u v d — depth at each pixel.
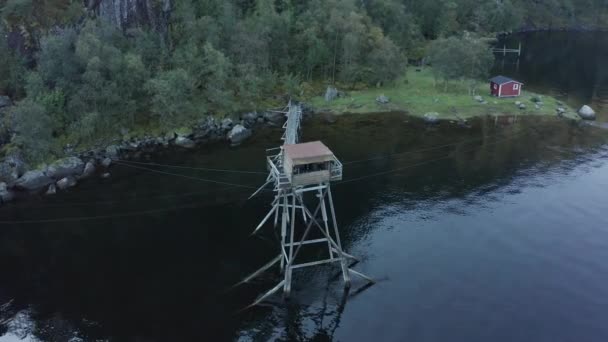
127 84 74.62
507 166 65.88
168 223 52.56
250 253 47.19
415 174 63.88
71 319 38.44
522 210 54.28
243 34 89.06
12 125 64.38
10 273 44.34
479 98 93.50
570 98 98.00
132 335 36.62
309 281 42.78
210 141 77.69
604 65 127.12
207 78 84.75
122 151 72.50
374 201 56.84
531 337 36.00
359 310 39.19
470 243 48.16
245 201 57.19
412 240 48.88
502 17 173.50
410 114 89.06
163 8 91.25
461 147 73.06
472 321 37.72
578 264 44.66
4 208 55.88
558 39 170.50
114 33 79.38
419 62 126.56
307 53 101.62
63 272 44.38
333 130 81.44
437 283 42.22
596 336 36.06
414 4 144.38
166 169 66.69
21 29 78.44
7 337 36.69
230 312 39.03
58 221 53.06
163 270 44.56
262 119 86.94
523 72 119.94
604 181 60.91
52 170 63.00
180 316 38.59
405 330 36.94
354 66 100.69
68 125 70.62
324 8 106.44
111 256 46.75
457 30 150.25
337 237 41.34
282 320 38.22
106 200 57.66
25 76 72.62
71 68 70.94
